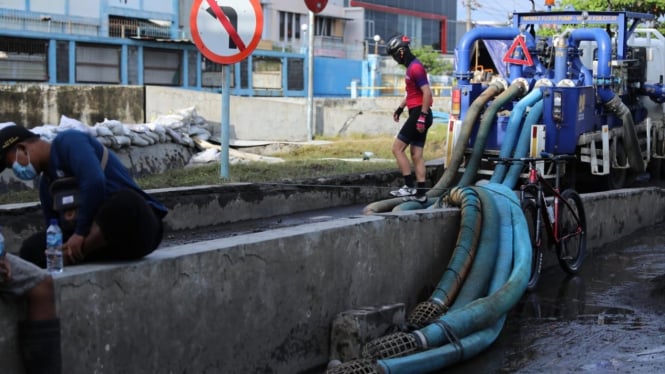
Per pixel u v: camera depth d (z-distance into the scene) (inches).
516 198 312.7
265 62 1886.1
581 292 324.5
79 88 839.7
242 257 209.0
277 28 2133.4
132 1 1658.5
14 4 1469.0
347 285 247.9
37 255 196.5
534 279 324.8
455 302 266.2
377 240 261.7
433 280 293.4
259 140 849.5
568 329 274.1
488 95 452.8
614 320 285.1
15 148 186.1
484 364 239.5
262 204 395.2
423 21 2787.9
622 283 339.0
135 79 1626.5
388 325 244.7
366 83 2102.6
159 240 193.0
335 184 446.6
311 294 233.3
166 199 347.6
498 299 257.1
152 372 185.5
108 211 180.2
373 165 514.6
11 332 159.9
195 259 195.5
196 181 400.8
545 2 546.0
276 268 220.1
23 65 1444.4
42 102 819.4
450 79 1958.7
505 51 576.1
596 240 409.1
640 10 864.9
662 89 591.2
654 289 324.2
